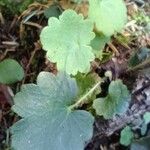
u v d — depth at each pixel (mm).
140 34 150
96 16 123
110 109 127
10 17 144
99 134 137
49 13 142
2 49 141
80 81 131
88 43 120
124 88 129
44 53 140
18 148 110
